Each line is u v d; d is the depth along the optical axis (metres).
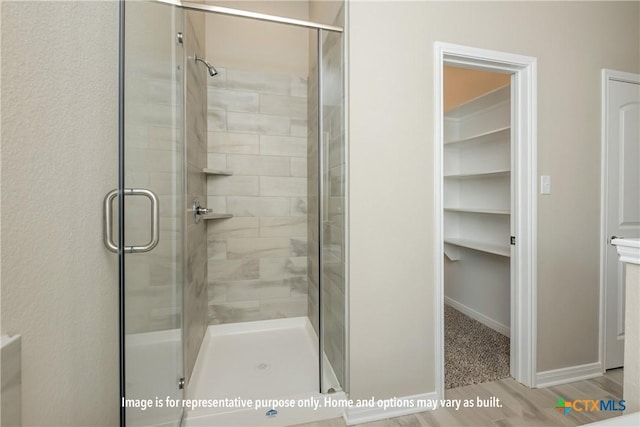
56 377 0.64
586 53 1.80
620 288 1.91
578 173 1.80
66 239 0.67
